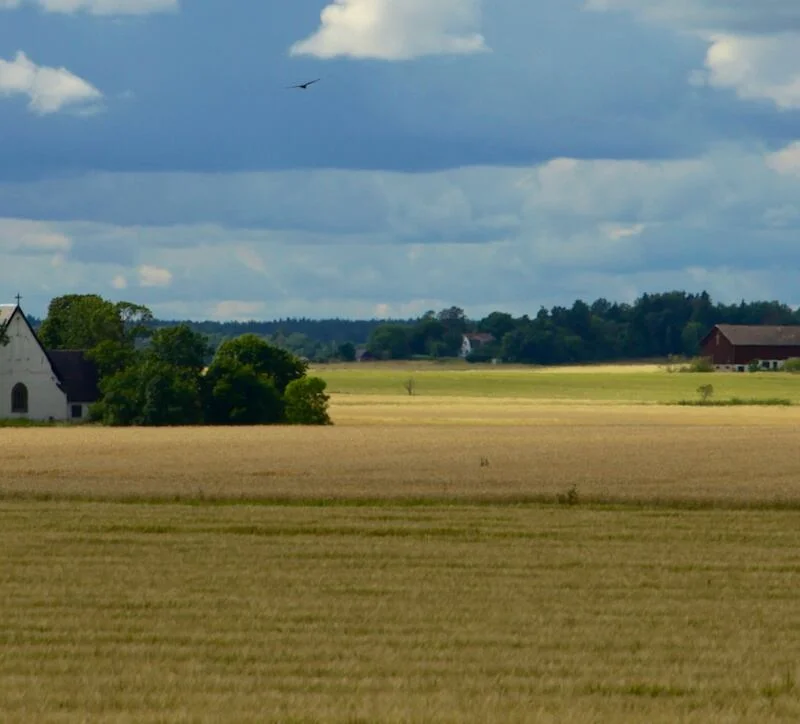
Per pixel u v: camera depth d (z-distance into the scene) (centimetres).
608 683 7850
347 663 8331
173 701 7362
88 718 6950
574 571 12019
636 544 13850
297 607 10188
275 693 7550
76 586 11088
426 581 11431
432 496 17988
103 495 18275
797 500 17350
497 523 15512
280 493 18350
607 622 9706
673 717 7044
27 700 7381
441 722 6875
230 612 9988
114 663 8356
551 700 7444
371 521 15612
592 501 17500
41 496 18262
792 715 7181
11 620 9650
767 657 8600
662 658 8562
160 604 10294
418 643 8962
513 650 8756
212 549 13312
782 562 12581
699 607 10319
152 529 14975
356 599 10556
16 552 13075
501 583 11350
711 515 16325
